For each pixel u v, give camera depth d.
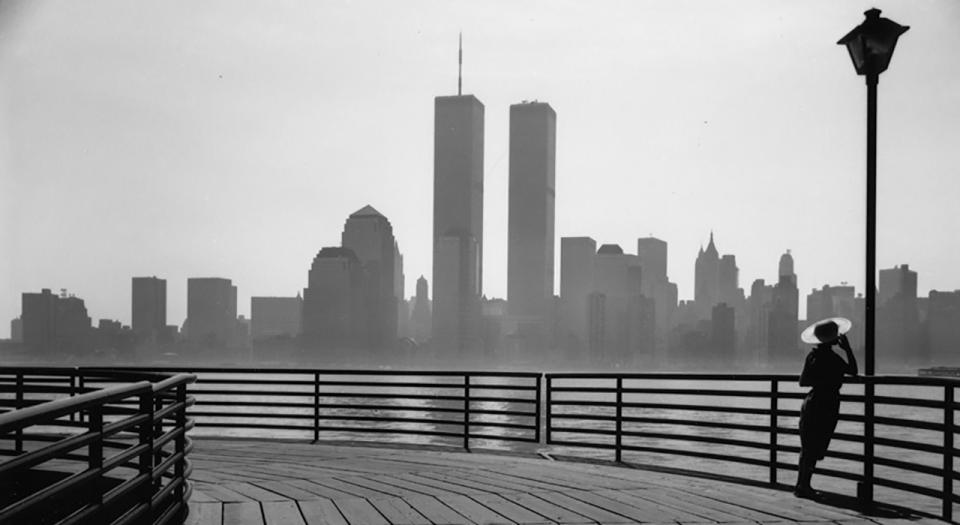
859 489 7.83
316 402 12.57
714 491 8.43
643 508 7.45
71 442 4.18
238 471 9.55
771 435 8.93
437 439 74.88
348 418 12.34
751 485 8.93
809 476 8.22
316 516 6.92
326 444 12.29
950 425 7.02
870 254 8.17
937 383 7.17
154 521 5.70
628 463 10.41
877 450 57.47
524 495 8.03
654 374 10.24
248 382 12.82
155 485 6.50
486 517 6.96
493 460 10.69
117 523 4.84
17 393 9.95
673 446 75.19
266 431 73.69
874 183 8.30
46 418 3.73
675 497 8.05
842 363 8.13
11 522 8.67
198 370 12.79
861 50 8.37
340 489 8.27
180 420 6.57
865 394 7.90
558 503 7.63
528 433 83.81
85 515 4.34
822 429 8.18
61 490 4.02
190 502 7.49
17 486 9.05
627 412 137.38
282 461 10.45
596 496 8.02
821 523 6.96
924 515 7.25
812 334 8.26
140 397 5.57
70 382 9.92
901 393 112.19
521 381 169.12
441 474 9.38
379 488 8.37
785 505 7.73
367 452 11.45
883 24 8.23
